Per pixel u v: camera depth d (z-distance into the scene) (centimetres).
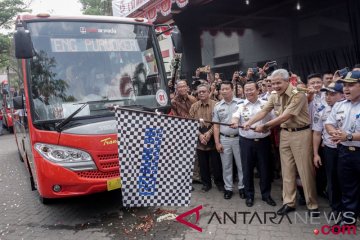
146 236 389
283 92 402
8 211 500
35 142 408
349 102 353
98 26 466
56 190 406
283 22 820
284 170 425
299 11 777
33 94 416
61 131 403
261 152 456
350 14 659
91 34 460
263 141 454
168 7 773
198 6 892
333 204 404
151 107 472
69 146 402
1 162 880
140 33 491
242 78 629
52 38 439
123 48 474
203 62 978
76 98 431
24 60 421
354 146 350
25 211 495
